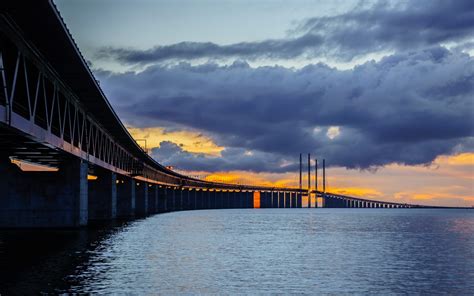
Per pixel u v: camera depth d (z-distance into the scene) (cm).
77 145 8231
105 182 12269
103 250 6425
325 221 19762
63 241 7156
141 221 13725
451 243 9381
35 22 4850
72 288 3950
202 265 5547
